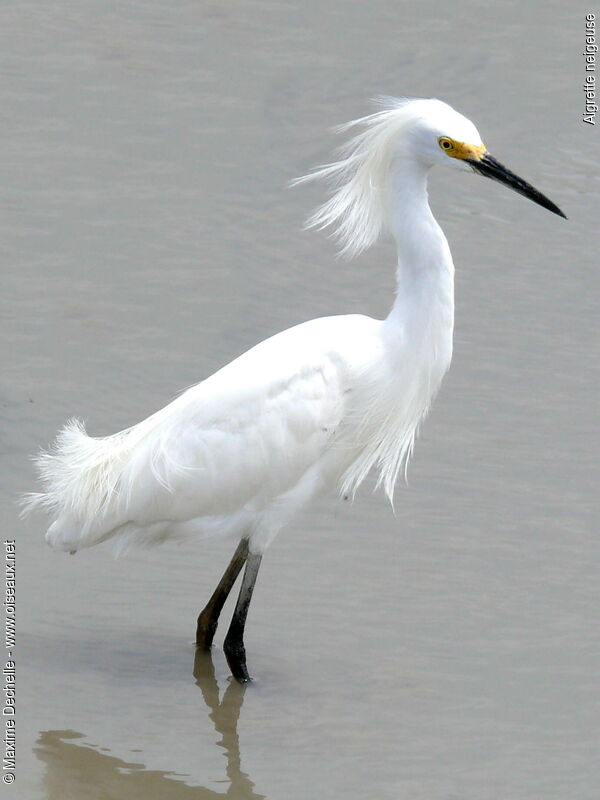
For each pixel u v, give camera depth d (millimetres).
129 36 19656
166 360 13969
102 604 10812
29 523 11555
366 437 10867
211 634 10391
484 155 10078
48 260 15430
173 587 11133
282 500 10469
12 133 17500
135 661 10172
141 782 8703
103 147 17422
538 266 15602
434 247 10398
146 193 16656
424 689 9844
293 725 9445
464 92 18500
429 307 10492
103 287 15055
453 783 8805
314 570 11211
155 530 10453
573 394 13562
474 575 11102
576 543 11477
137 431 10562
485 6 20547
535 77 18844
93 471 10406
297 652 10312
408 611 10680
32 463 12258
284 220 16344
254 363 10430
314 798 8602
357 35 19734
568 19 20297
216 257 15656
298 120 17969
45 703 9523
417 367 10664
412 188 10328
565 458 12617
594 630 10453
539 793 8711
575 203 16516
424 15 20234
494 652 10211
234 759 9000
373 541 11562
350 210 11047
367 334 10625
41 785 8602
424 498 12102
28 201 16344
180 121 17938
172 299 14938
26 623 10477
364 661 10180
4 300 14695
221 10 20328
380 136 10359
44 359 13852
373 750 9148
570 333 14531
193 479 10164
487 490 12180
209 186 16844
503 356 14148
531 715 9547
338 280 15391
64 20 19906
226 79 18766
